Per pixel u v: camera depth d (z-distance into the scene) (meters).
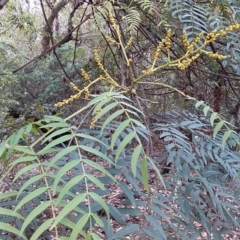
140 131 0.85
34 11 3.82
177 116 1.28
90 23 2.49
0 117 2.74
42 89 4.12
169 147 0.96
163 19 1.64
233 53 1.58
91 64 2.58
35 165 0.63
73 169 0.78
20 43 4.22
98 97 0.71
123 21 1.62
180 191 0.91
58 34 3.39
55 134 0.67
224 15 1.61
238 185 1.02
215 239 0.90
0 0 1.75
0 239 0.75
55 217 0.53
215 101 2.25
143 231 0.73
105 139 0.85
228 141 1.13
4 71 3.11
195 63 1.91
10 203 0.78
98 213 0.78
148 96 2.23
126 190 0.77
